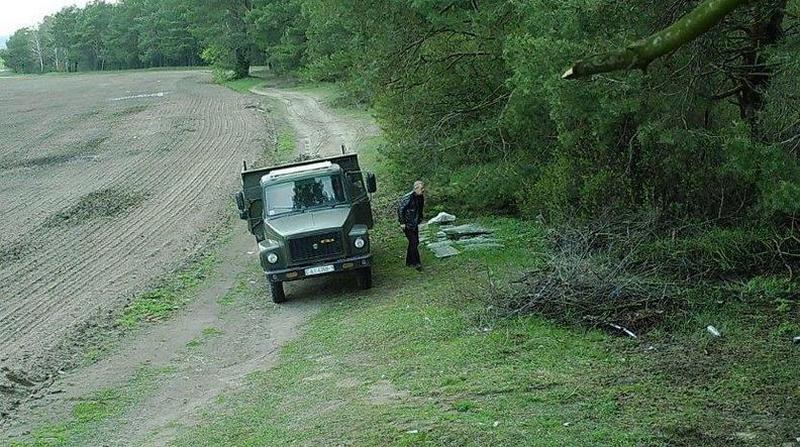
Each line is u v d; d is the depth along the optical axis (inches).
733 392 389.1
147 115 2391.7
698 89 582.9
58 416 478.6
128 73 4945.9
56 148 1868.8
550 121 785.6
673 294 512.7
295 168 732.7
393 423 384.8
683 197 613.9
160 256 898.7
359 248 663.8
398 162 930.1
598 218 617.3
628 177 638.5
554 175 719.1
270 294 715.4
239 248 901.2
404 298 631.2
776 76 533.3
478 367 458.3
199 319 664.4
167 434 432.8
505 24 841.5
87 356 592.1
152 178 1421.0
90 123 2303.2
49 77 5246.1
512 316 531.5
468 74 918.4
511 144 863.7
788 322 472.1
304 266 661.9
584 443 339.0
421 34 920.9
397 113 947.3
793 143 512.7
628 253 571.2
